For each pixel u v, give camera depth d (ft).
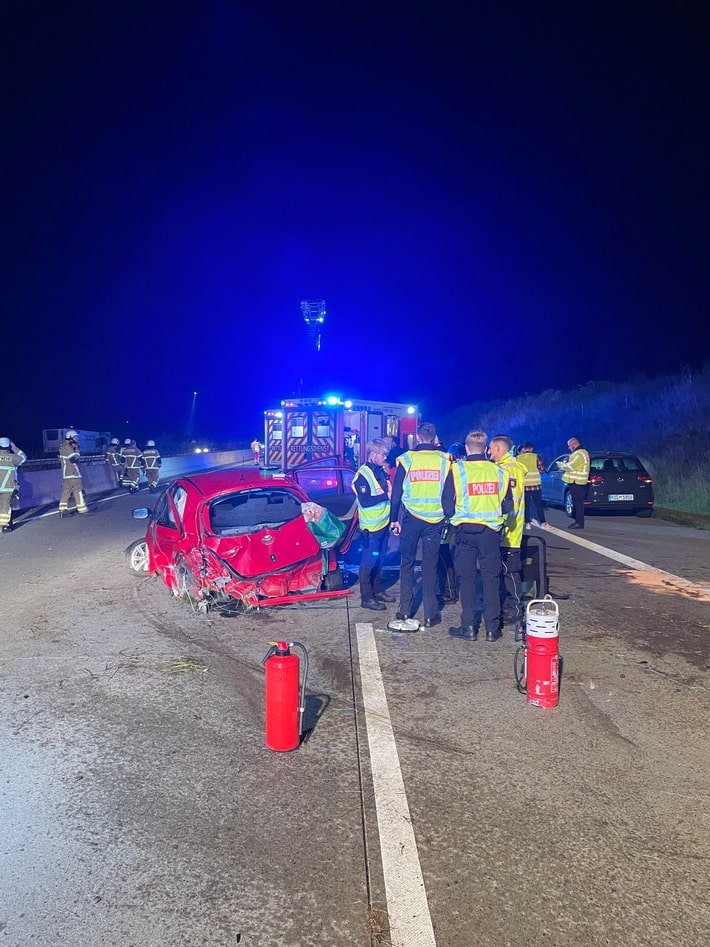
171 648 19.21
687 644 19.31
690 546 35.04
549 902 8.97
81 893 9.20
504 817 10.89
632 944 8.26
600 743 13.42
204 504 22.54
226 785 11.89
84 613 22.84
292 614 22.61
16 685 16.60
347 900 9.02
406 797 11.46
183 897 9.10
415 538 20.86
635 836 10.41
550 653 14.99
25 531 41.81
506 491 19.63
